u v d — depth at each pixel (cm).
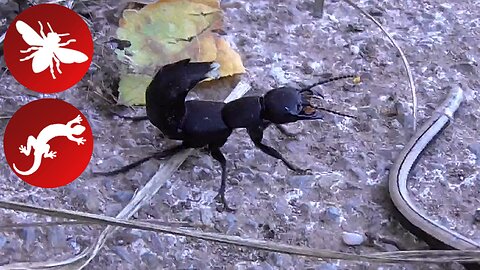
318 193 10
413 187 10
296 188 10
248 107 10
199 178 10
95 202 10
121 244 9
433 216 10
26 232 9
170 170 10
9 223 10
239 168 10
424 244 10
